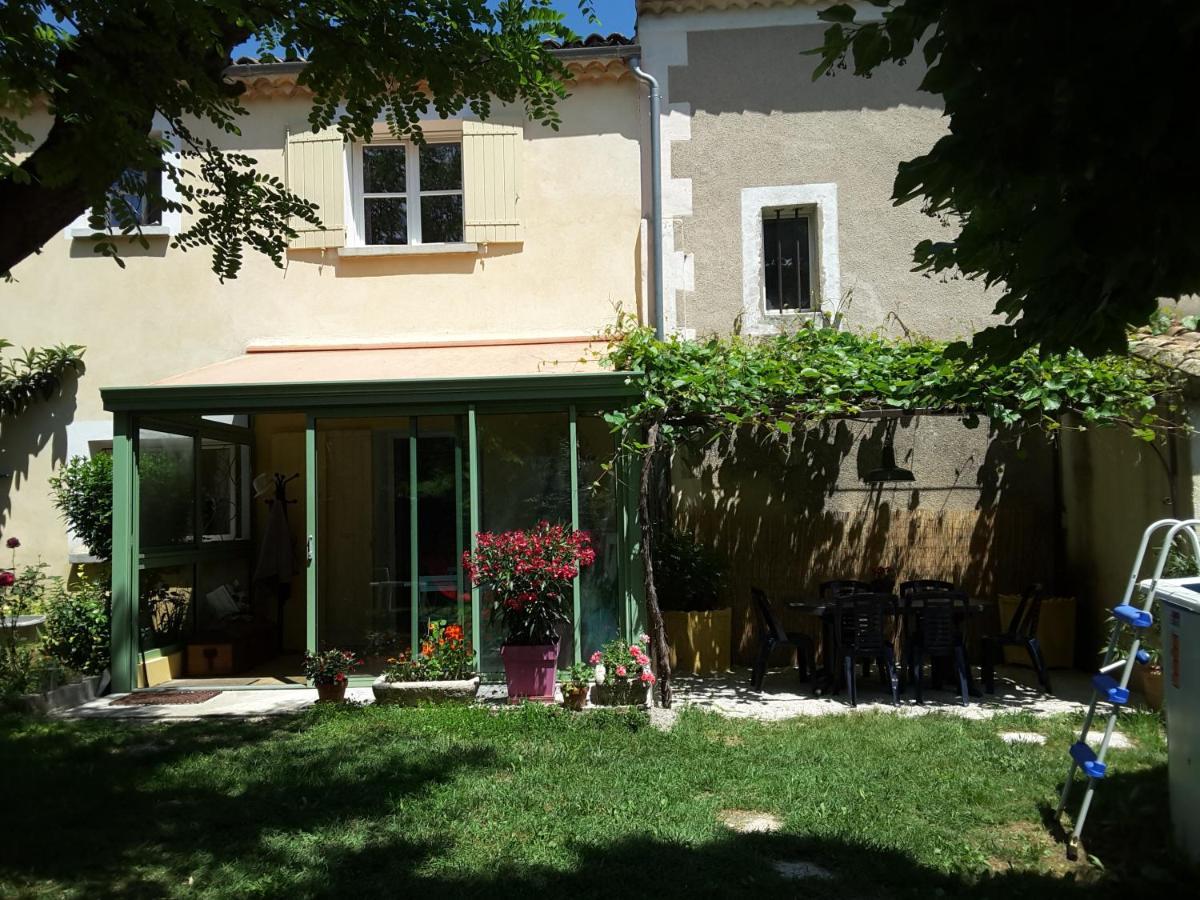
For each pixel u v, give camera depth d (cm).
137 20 597
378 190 1273
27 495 1238
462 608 1044
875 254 1227
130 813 634
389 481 1064
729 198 1238
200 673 1134
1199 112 297
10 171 590
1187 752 557
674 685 1073
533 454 1043
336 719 877
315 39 710
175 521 1123
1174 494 935
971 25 324
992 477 1232
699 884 512
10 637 1037
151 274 1254
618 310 1154
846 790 674
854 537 1223
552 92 804
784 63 1243
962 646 980
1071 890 512
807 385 991
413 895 503
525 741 798
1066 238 336
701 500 1229
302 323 1247
